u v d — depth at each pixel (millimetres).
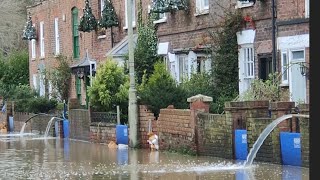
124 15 45750
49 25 59531
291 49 28797
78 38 53781
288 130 20766
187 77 35000
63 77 55344
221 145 23516
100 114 34781
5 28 90375
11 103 52844
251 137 21703
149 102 29422
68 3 55094
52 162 24188
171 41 39750
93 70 49531
